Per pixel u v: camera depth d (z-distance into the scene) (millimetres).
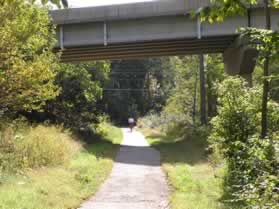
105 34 28906
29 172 13867
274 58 6000
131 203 12516
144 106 87875
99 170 17875
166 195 13734
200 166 19703
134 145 34062
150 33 28594
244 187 7148
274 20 26844
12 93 14922
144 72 89375
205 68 43281
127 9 28141
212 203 11578
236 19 27500
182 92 47312
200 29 27828
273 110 13266
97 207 11875
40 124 23250
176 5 27453
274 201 6086
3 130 16484
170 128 45906
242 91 14555
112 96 84562
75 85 30609
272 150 8094
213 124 14992
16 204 9883
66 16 28609
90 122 33062
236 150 9844
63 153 17469
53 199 11492
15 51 14227
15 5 13945
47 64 16734
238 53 28312
